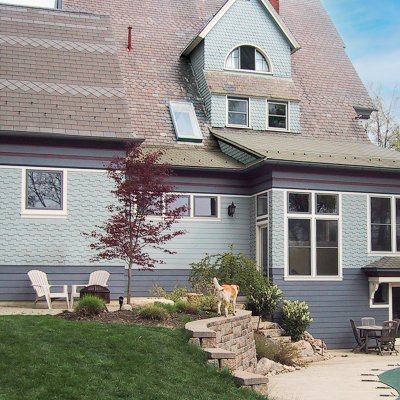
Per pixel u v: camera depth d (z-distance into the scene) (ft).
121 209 54.08
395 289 73.31
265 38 85.81
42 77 66.54
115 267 63.31
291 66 94.27
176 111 81.35
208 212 73.36
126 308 49.49
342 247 71.05
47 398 29.07
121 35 88.63
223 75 83.35
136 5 93.71
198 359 38.14
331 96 92.27
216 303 53.21
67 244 61.98
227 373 36.58
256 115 83.20
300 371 55.21
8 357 33.22
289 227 69.26
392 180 73.51
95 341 37.55
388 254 73.00
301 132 85.35
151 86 83.41
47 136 61.52
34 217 61.36
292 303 66.80
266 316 67.15
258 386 35.91
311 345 65.21
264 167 70.08
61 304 60.85
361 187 72.23
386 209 73.41
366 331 67.67
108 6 91.97
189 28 93.71
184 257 71.61
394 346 69.51
